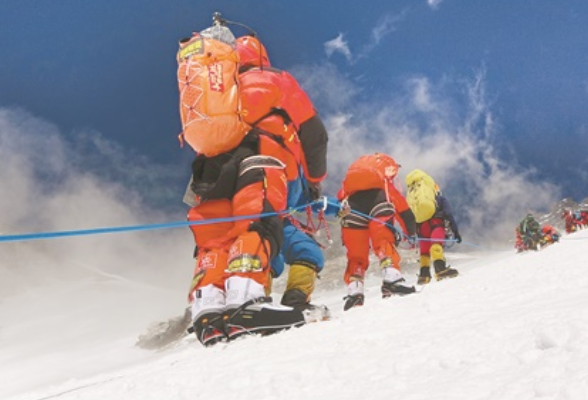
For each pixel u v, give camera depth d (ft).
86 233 7.68
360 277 20.38
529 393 4.59
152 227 8.72
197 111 12.50
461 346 6.20
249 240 11.96
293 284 14.24
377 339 7.86
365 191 20.61
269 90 13.10
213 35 12.87
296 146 13.60
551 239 39.06
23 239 6.83
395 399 5.12
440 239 28.37
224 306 12.15
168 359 11.02
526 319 6.70
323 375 6.31
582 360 4.92
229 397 6.23
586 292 8.51
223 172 12.41
